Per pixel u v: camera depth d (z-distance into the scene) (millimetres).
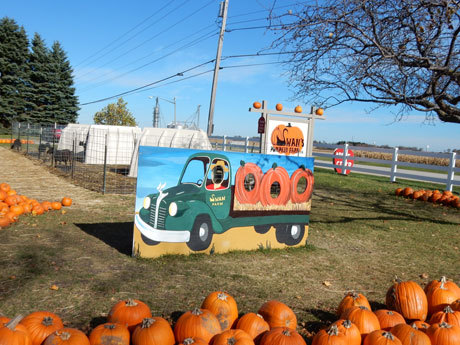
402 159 41188
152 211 6172
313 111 14016
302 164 7473
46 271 5328
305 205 7555
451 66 6715
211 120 25266
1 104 54594
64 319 4004
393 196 14383
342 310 4230
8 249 6207
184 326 3395
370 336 3488
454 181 14992
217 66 24719
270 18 6828
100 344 3117
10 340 2855
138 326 3320
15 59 56625
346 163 20766
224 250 6773
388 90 6828
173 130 19219
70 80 59938
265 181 7094
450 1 5781
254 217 7020
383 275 6148
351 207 12102
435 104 7008
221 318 3746
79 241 6898
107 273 5406
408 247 7945
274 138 13391
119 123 59875
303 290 5289
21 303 4316
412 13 6246
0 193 9195
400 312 4359
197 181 6488
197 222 6508
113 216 9109
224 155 6680
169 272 5594
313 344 3473
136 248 6102
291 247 7414
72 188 13062
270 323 3852
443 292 4574
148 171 6113
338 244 7914
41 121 56688
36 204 9117
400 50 6398
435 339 3570
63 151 18672
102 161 22484
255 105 13125
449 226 10180
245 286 5262
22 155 24344
